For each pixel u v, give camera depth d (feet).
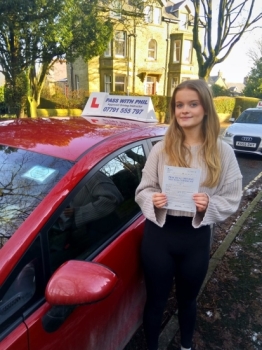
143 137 6.43
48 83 58.85
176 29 71.67
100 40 37.17
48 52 35.76
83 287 3.32
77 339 3.97
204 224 4.50
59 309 3.51
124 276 5.01
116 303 4.84
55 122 6.64
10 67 36.09
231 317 7.38
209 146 4.51
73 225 4.19
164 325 6.99
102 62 64.13
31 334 3.28
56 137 5.40
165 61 71.56
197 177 4.44
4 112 44.91
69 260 3.70
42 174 4.46
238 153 27.37
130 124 7.05
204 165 4.54
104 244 4.72
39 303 3.51
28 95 38.86
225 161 4.65
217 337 6.77
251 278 8.91
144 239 5.10
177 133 4.67
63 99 55.83
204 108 4.49
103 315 4.49
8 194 4.28
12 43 34.71
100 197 4.78
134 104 8.17
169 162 4.67
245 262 9.73
